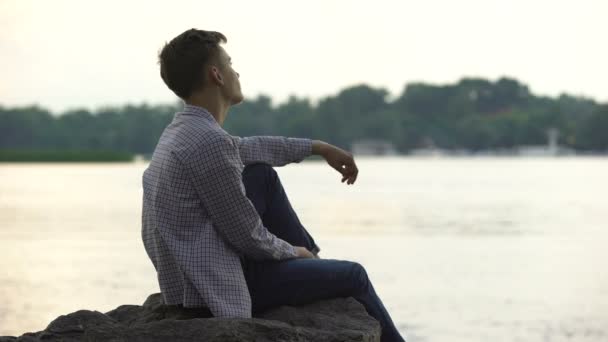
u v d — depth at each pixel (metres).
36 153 113.12
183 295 3.25
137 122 138.00
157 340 2.93
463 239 18.56
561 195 39.12
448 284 11.84
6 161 111.50
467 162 121.31
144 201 3.31
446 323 9.16
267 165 3.46
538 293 11.17
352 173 3.81
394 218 24.75
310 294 3.37
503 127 155.38
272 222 3.48
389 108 156.50
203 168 3.12
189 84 3.24
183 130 3.18
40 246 16.50
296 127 145.62
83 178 58.75
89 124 138.25
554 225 22.91
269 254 3.25
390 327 3.46
